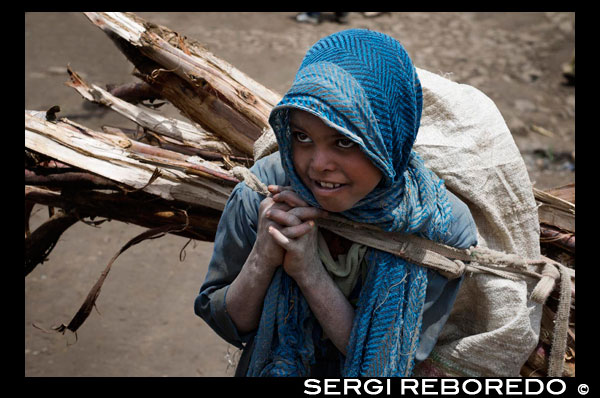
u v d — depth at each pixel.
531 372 1.70
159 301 3.78
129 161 1.75
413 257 1.34
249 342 1.47
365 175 1.18
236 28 6.27
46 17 6.38
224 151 1.92
